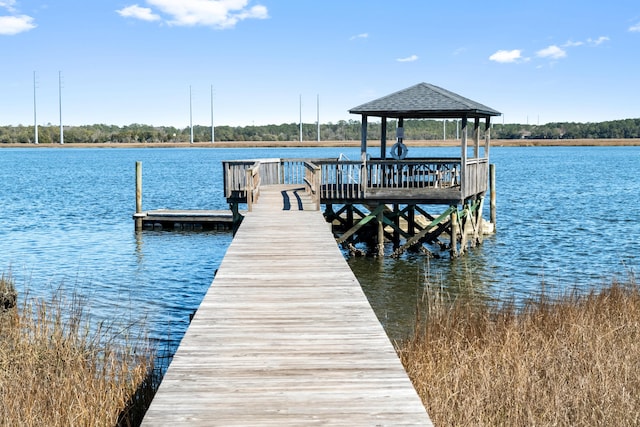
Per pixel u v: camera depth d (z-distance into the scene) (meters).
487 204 33.78
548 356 7.88
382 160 17.94
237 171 18.17
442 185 19.00
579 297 11.62
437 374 7.31
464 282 15.43
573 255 18.98
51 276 16.34
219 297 7.83
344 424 4.32
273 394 4.84
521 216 28.66
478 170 19.59
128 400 6.93
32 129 186.12
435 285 15.13
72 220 28.23
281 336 6.29
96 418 6.33
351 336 6.29
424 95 18.14
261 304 7.50
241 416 4.45
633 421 6.29
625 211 30.44
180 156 124.25
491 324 9.74
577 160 95.88
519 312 11.07
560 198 37.03
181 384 5.04
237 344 6.04
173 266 17.80
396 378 5.17
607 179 53.38
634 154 124.62
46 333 9.03
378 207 18.23
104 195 40.75
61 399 6.55
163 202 36.66
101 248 20.77
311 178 18.64
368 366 5.45
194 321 6.79
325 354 5.75
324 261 10.09
